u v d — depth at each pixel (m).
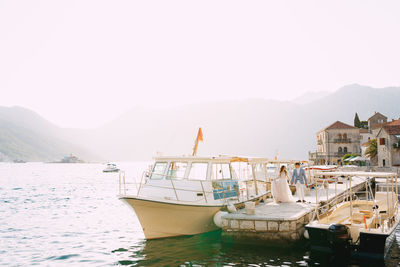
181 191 13.59
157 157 14.91
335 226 9.95
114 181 65.62
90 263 10.76
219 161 14.93
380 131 51.69
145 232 12.76
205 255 11.01
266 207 14.76
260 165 23.05
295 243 11.58
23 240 14.27
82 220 19.59
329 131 80.00
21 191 41.78
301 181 16.48
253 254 11.03
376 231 9.98
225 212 13.41
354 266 9.67
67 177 81.50
